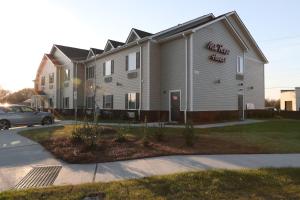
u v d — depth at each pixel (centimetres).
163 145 1038
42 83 4062
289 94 4294
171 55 2183
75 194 530
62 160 862
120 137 1115
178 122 2028
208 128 1653
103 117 2742
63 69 3559
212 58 2178
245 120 2347
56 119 2802
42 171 732
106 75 2797
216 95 2214
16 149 1059
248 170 689
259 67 2973
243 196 526
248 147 1023
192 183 591
